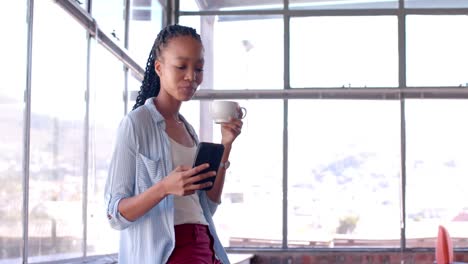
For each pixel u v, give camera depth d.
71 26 4.56
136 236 1.57
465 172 7.85
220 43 8.18
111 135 5.64
